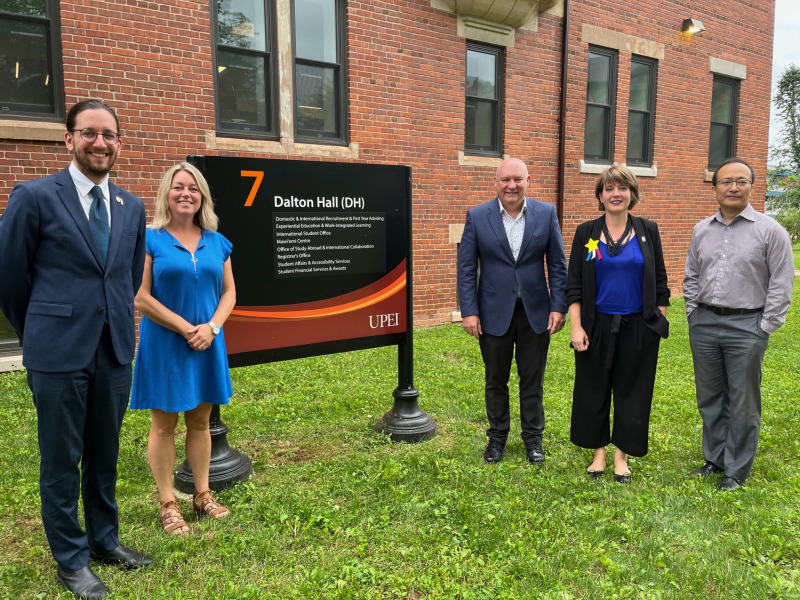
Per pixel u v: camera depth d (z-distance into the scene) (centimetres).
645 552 291
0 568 270
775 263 348
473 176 861
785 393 551
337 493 355
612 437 378
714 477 379
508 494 347
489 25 840
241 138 680
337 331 428
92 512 275
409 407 455
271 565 279
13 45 554
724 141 1226
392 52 764
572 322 375
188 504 343
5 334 588
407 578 266
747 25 1198
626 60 1006
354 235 428
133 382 304
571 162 961
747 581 265
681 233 1145
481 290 402
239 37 674
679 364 664
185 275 297
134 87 601
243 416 483
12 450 404
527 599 250
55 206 240
